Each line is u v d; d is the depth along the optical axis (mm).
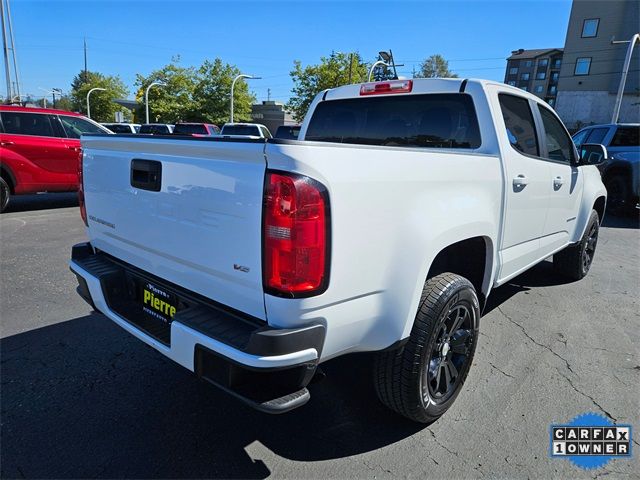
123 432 2580
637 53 42875
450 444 2562
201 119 50938
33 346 3527
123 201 2619
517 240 3527
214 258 2098
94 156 2857
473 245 3125
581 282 5484
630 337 3967
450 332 2684
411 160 2268
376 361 2496
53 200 10461
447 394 2771
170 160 2246
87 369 3225
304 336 1896
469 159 2748
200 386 3051
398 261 2209
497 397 3016
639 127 10281
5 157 8391
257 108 59781
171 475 2279
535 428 2709
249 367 1826
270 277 1876
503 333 3986
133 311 2688
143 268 2639
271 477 2289
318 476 2305
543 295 4992
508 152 3246
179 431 2605
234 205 1959
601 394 3076
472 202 2738
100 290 2699
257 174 1867
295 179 1794
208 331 2000
